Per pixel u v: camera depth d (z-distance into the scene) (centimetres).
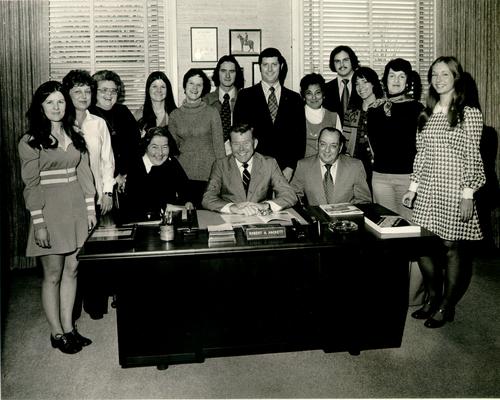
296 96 408
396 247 255
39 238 272
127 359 264
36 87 462
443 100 318
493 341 303
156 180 341
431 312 335
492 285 406
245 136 324
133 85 491
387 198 377
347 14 507
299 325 270
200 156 405
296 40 499
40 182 279
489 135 507
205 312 263
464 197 307
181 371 270
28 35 458
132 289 257
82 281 336
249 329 267
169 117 412
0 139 447
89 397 248
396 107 364
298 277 265
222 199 339
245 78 499
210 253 243
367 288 272
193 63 493
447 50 505
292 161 405
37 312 365
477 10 501
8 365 282
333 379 260
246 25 495
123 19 483
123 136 392
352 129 420
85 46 483
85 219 295
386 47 516
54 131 280
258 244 249
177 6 486
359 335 277
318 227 265
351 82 457
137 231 277
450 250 320
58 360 288
